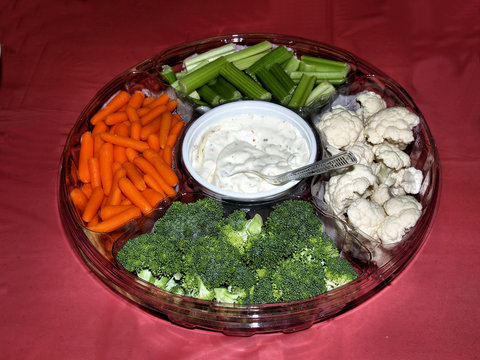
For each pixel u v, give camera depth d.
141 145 0.40
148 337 0.32
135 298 0.32
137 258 0.33
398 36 0.49
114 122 0.42
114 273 0.33
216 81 0.45
